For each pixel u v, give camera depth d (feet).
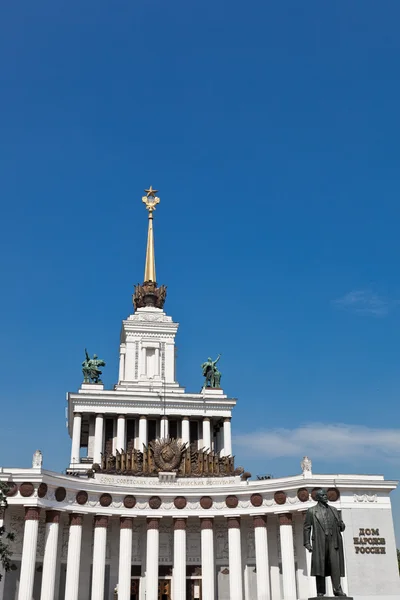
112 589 232.94
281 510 226.38
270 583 231.50
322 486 223.30
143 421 288.92
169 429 298.76
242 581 233.14
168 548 242.37
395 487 228.02
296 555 230.27
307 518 93.45
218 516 235.20
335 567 89.81
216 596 235.81
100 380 306.55
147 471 246.27
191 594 237.45
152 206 376.89
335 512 94.63
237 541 230.07
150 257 358.84
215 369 313.94
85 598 225.76
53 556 207.51
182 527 232.94
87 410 285.64
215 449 307.99
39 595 214.07
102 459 257.96
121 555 225.35
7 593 204.13
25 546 199.82
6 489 185.68
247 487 233.14
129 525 229.25
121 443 283.38
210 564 228.22
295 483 224.33
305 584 222.48
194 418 298.56
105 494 229.25
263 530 228.84
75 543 216.95
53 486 213.46
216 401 297.94
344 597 86.63
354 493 225.15
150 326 327.06
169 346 326.03
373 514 223.10
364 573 213.66
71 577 211.82
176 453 250.57
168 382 315.58
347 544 216.54
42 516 221.66
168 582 237.86
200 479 244.22
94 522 227.20
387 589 213.66
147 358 325.01
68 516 229.25
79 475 244.42
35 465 209.97
